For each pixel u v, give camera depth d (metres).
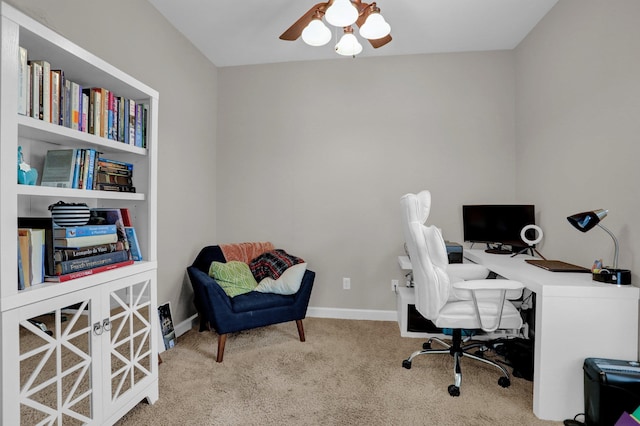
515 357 2.04
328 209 3.14
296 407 1.67
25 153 1.39
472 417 1.61
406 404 1.71
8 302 1.00
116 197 1.51
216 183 3.27
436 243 1.79
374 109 3.07
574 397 1.57
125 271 1.49
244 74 3.25
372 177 3.08
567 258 2.17
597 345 1.55
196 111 2.92
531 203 2.62
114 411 1.41
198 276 2.30
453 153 2.98
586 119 1.98
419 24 2.54
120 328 1.47
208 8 2.35
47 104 1.21
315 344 2.47
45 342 1.14
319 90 3.15
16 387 1.03
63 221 1.28
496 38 2.75
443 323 1.83
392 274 3.05
